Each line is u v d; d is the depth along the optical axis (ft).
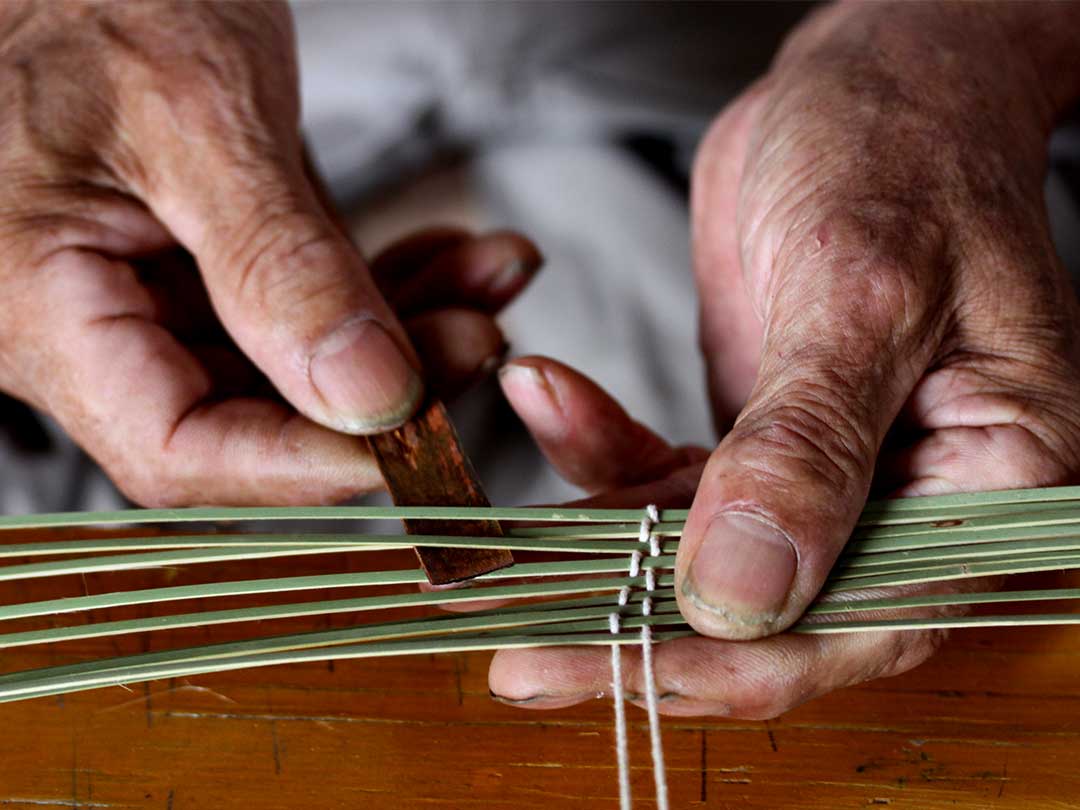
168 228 1.20
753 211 1.12
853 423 0.93
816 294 0.98
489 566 0.96
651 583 0.96
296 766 0.96
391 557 1.12
